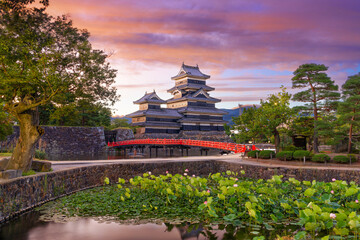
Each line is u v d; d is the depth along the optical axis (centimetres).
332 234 785
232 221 960
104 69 1595
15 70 1407
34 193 1292
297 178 2002
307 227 748
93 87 1596
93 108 1728
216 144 3812
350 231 792
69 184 1639
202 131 7231
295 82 3064
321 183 1163
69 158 3834
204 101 7481
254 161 2581
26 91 1465
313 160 2230
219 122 7475
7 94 1427
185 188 1238
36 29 1371
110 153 5266
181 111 7119
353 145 2908
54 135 5050
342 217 724
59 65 1453
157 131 6900
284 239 789
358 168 1945
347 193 959
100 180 1994
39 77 1367
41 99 1523
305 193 986
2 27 1295
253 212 881
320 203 1004
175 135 7044
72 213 1148
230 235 870
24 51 1332
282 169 2064
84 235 896
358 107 2542
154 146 4741
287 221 959
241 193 1048
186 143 4397
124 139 6494
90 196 1464
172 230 927
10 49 1318
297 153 2327
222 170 2594
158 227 957
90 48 1512
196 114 7250
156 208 1142
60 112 1568
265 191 1069
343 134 2728
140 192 1461
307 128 2848
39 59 1378
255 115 2906
